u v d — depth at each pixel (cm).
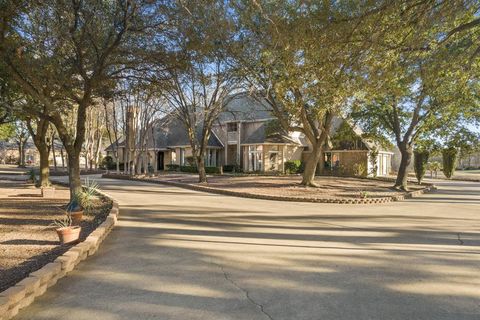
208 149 4159
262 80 1667
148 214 1211
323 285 541
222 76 2175
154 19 1075
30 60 1036
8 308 418
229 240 839
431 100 2167
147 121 3412
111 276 576
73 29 1012
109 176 3547
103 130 4994
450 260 691
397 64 901
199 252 724
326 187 2309
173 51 1161
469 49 952
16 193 1669
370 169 3575
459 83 1348
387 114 2389
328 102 1490
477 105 2048
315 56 898
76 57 1155
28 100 1338
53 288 523
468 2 759
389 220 1193
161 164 4834
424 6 745
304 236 901
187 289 520
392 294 509
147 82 1364
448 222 1166
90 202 1241
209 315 435
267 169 3762
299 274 593
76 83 1271
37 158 7688
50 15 996
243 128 3981
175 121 4419
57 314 438
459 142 2428
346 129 2708
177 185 2544
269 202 1681
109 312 443
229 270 610
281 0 877
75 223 941
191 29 1035
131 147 3519
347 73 970
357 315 439
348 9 795
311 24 816
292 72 1105
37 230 846
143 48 1160
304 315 438
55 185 2255
